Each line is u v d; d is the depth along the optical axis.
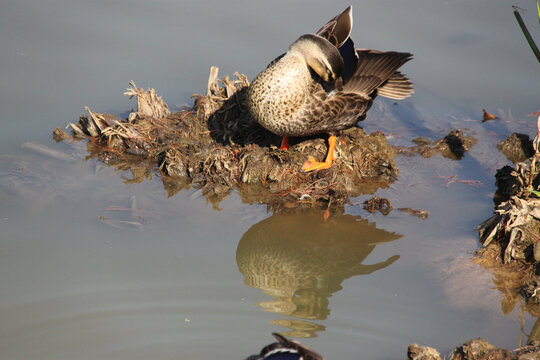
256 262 7.57
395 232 8.30
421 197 9.14
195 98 10.98
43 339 6.35
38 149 9.69
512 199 8.09
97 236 7.82
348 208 8.83
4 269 7.15
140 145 9.96
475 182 9.55
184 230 8.09
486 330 6.59
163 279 7.17
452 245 8.03
